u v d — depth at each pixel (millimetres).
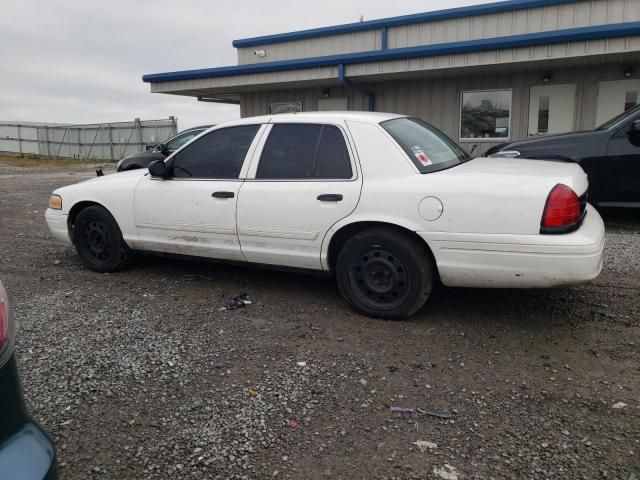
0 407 1692
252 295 4895
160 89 16250
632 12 11922
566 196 3631
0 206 11328
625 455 2564
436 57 11898
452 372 3404
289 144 4590
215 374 3410
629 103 11555
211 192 4809
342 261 4305
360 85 14258
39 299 4871
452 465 2521
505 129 12938
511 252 3709
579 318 4215
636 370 3381
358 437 2748
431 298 4707
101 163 31219
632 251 6062
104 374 3416
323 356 3641
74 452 2666
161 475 2490
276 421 2893
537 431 2768
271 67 14016
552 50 10711
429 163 4234
